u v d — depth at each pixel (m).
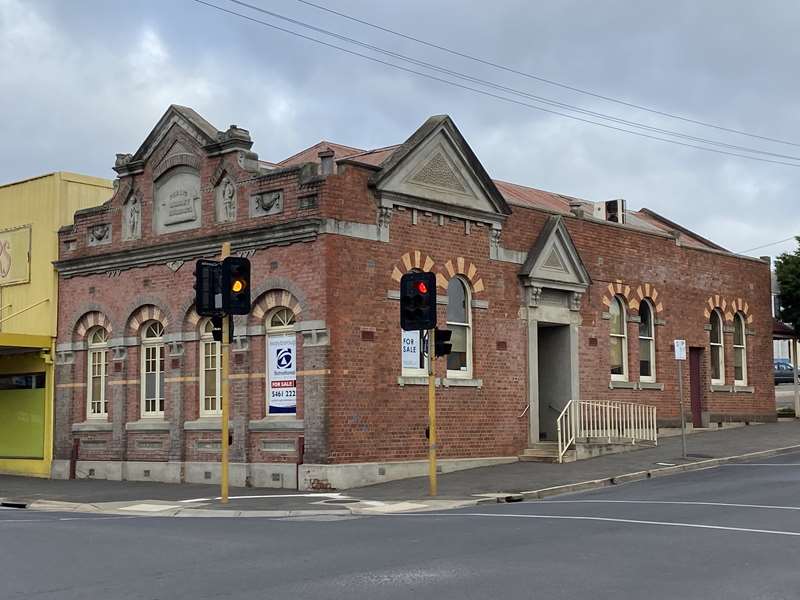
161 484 24.12
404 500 18.84
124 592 9.47
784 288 36.09
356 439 21.67
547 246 26.45
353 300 21.92
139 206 26.02
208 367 24.36
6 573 10.64
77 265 27.31
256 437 22.70
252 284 22.95
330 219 21.62
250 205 23.23
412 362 23.22
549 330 27.66
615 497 18.28
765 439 28.08
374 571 10.34
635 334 29.38
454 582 9.65
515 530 13.51
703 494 17.86
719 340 32.97
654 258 30.44
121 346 25.95
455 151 24.27
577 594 9.01
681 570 10.16
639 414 27.53
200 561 11.28
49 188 28.67
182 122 24.89
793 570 10.14
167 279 25.06
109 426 26.16
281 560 11.24
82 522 16.20
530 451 25.25
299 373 21.97
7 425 29.20
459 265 24.30
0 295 29.66
